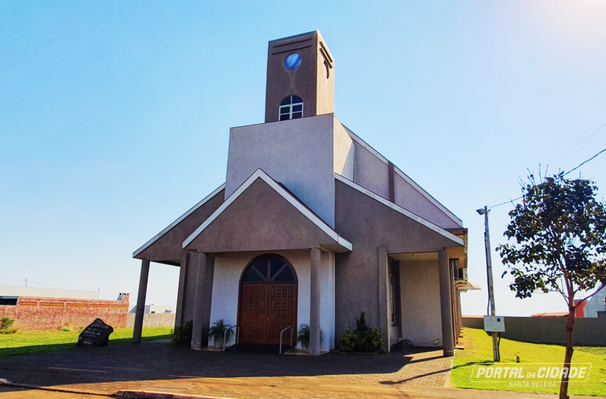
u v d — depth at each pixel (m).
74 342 18.94
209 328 17.12
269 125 20.08
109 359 13.33
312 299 15.06
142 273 19.44
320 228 15.39
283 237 15.80
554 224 7.80
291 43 22.22
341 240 15.60
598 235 7.52
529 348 20.67
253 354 14.94
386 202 16.86
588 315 51.16
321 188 18.16
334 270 16.86
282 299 16.95
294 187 18.66
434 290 18.86
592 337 28.33
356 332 15.54
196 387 9.15
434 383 9.95
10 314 27.16
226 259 18.08
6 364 12.14
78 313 32.00
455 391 9.05
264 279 17.41
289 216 15.92
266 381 9.93
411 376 10.84
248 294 17.48
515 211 8.28
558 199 7.80
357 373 11.20
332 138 18.70
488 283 14.29
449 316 15.01
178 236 19.41
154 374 10.76
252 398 8.12
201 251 16.92
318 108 21.25
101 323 17.48
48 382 9.60
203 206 19.67
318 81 21.56
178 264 21.50
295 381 9.97
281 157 19.41
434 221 20.27
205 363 12.74
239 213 16.67
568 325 7.54
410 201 20.88
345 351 15.56
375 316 15.98
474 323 38.50
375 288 16.19
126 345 17.53
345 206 17.50
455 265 22.14
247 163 19.95
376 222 16.81
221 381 9.87
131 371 11.19
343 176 19.33
